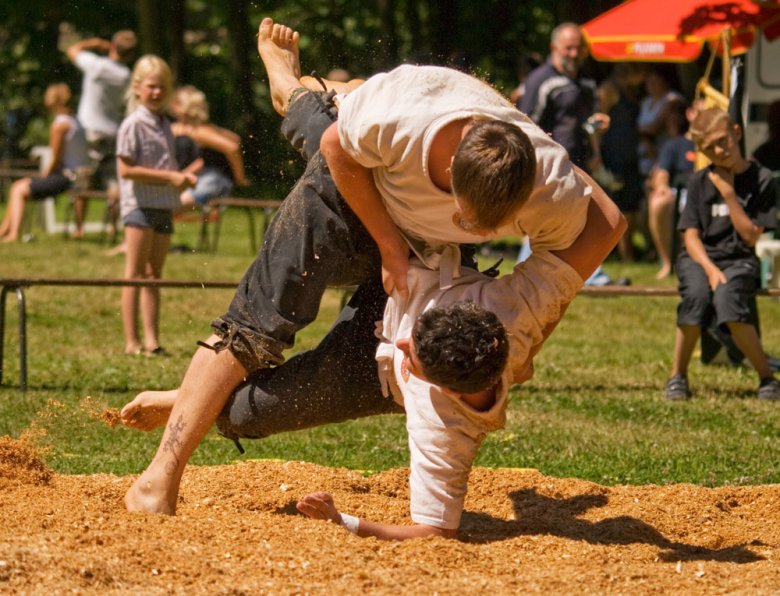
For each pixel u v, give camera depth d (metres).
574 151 18.16
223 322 6.60
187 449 6.59
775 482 8.73
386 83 5.79
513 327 6.04
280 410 6.57
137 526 6.20
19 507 6.63
